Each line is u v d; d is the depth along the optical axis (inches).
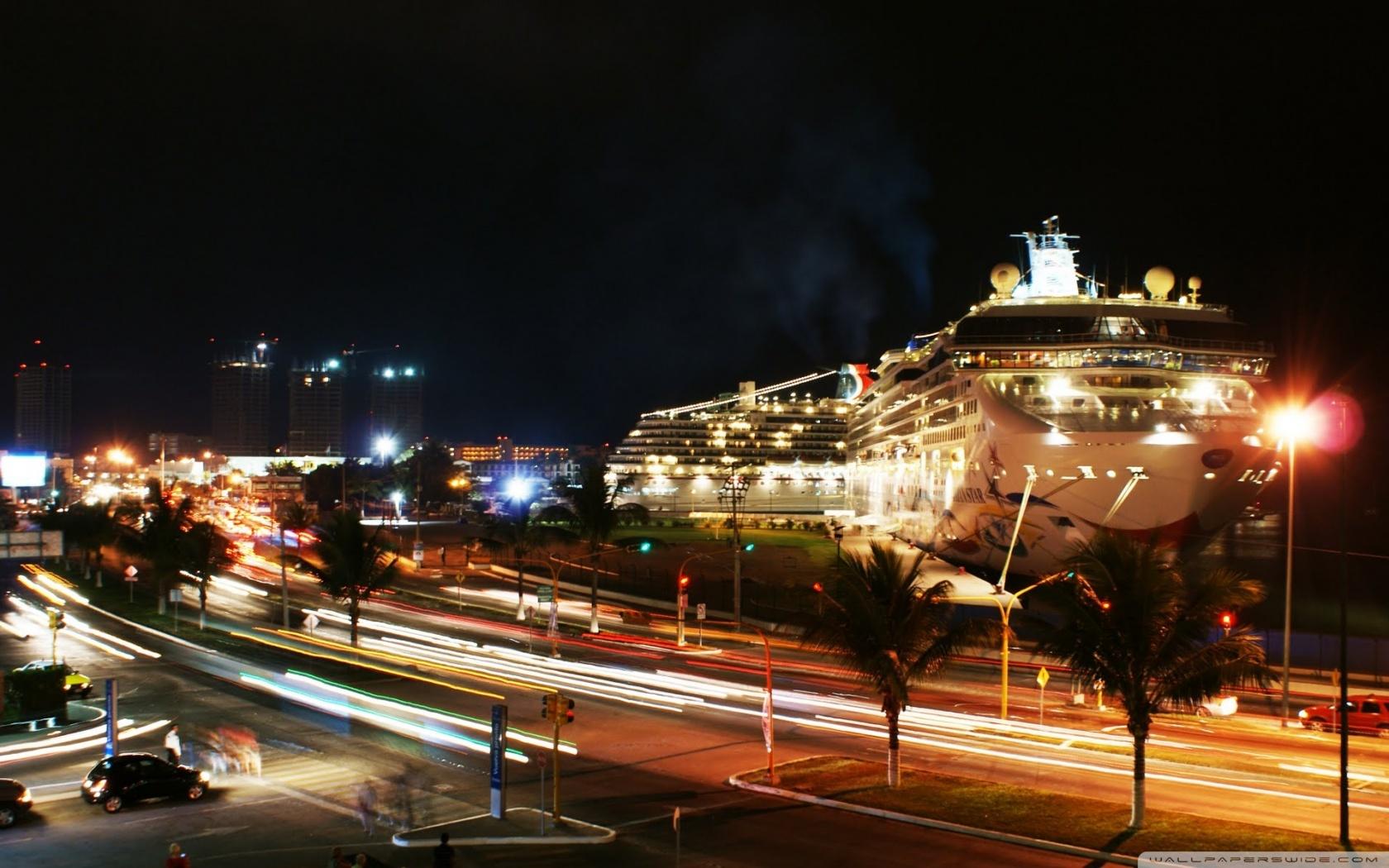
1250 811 1055.6
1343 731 938.7
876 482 4741.6
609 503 2679.6
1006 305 2876.5
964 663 2186.3
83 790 1109.7
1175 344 2696.9
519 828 1012.5
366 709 1606.8
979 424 2787.9
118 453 5984.3
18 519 4495.6
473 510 7770.7
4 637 2381.9
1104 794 1122.0
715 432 6943.9
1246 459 2513.5
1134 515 2524.6
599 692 1775.3
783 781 1187.9
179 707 1615.4
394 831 1010.1
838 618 1149.7
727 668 2091.5
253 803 1113.4
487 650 2268.7
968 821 1017.5
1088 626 1002.1
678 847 821.9
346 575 2130.9
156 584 3043.8
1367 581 3587.6
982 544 2974.9
